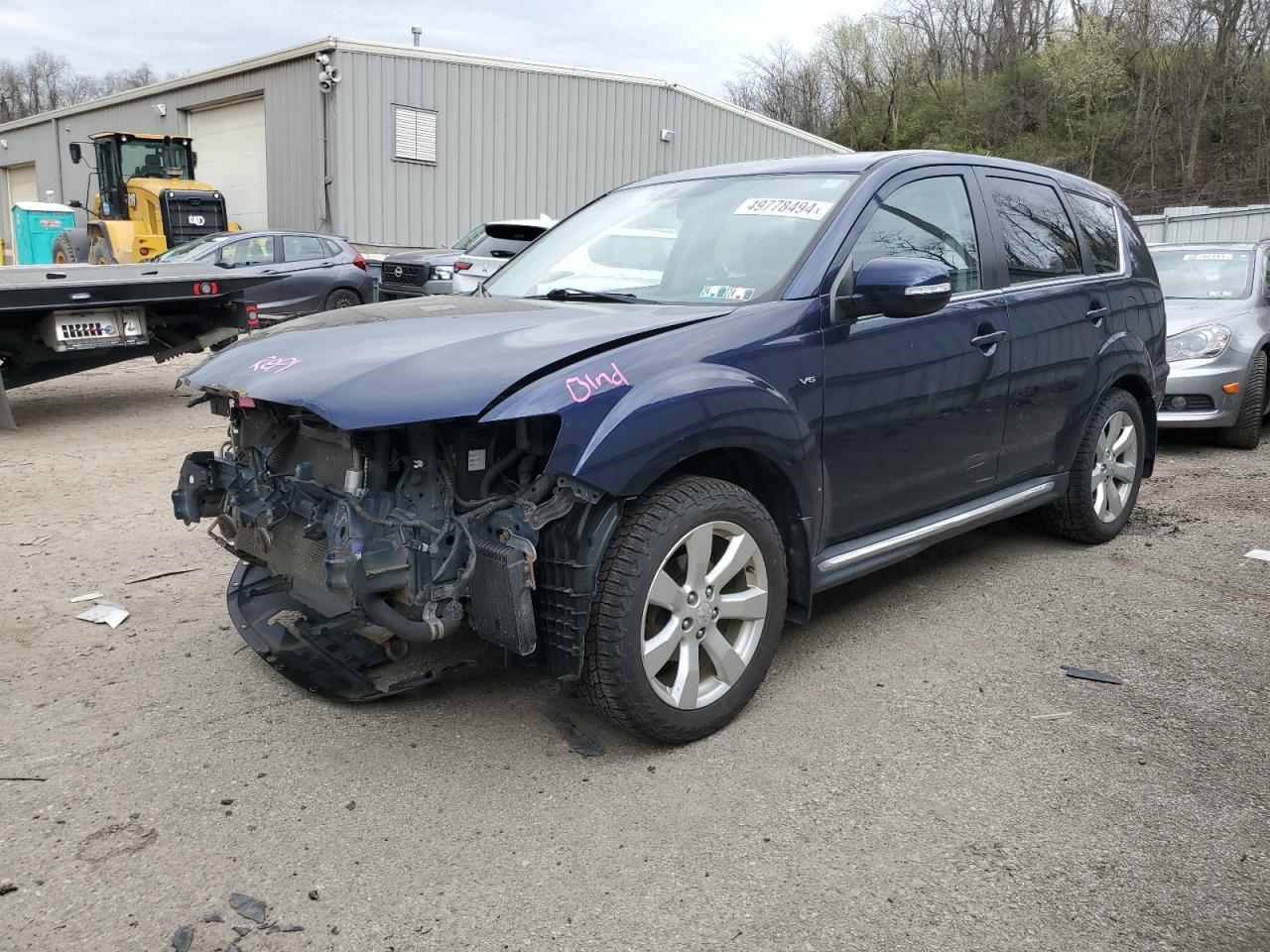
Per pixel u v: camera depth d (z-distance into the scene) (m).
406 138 19.73
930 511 3.94
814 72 58.59
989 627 4.04
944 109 52.06
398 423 2.54
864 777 2.89
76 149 20.20
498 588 2.70
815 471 3.28
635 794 2.80
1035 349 4.26
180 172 19.42
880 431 3.52
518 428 2.77
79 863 2.49
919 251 3.76
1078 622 4.09
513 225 11.55
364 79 19.11
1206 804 2.75
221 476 3.49
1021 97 48.31
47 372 8.64
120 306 8.34
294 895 2.38
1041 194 4.67
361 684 3.19
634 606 2.80
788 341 3.19
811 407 3.24
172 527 5.44
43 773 2.91
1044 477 4.65
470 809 2.73
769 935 2.24
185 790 2.82
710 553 3.04
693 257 3.67
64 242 19.64
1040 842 2.58
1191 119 44.19
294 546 3.12
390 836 2.61
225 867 2.48
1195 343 7.39
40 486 6.31
